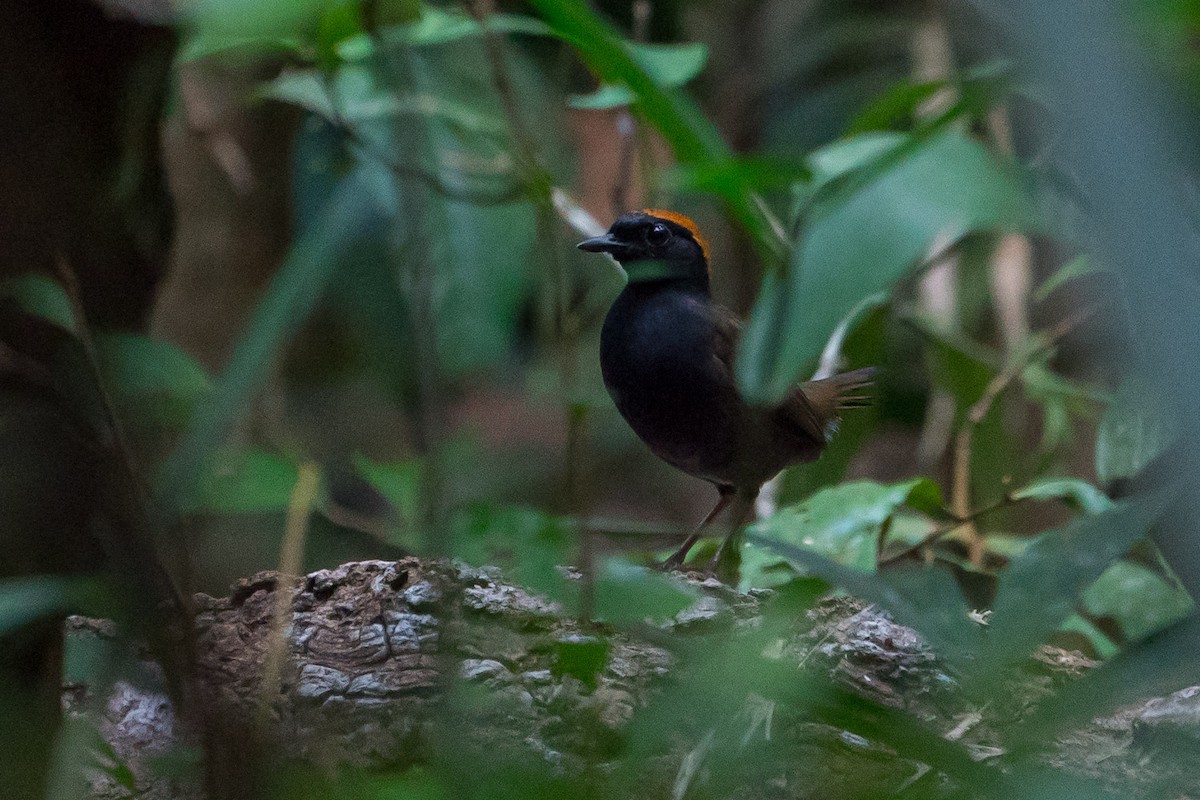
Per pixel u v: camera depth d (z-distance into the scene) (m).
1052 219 3.27
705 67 16.70
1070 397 13.06
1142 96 2.18
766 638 4.01
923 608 3.82
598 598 3.81
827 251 2.62
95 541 4.21
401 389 13.61
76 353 4.07
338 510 8.27
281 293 4.38
